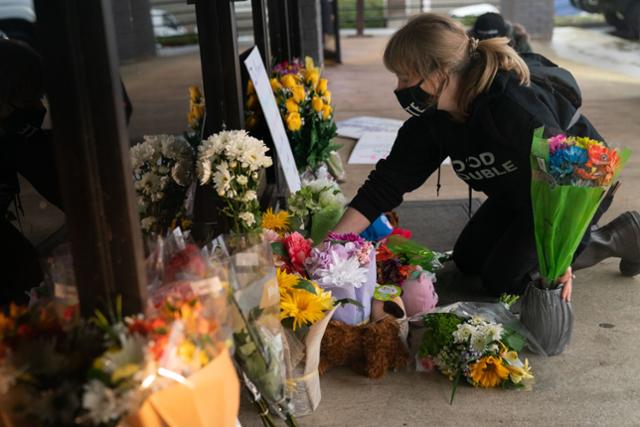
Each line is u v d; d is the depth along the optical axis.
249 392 1.73
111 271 1.32
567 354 2.26
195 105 3.00
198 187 2.55
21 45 2.34
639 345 2.30
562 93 2.42
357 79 7.54
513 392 2.07
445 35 2.11
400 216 3.53
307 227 2.67
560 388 2.08
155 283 1.53
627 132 5.03
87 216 1.29
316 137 3.38
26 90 2.32
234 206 2.17
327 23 8.67
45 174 2.39
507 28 3.90
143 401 1.16
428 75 2.13
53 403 1.18
